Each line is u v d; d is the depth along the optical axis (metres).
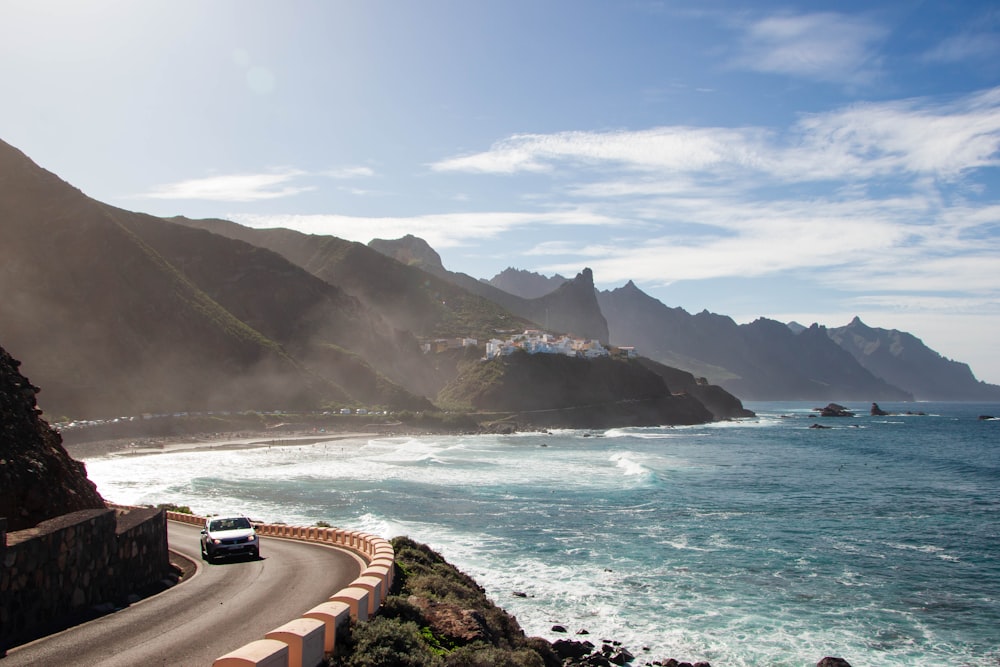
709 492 62.84
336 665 10.98
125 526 18.56
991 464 93.50
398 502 53.62
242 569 22.14
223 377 132.25
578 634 26.98
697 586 32.91
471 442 123.50
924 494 63.91
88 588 15.87
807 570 35.88
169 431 108.69
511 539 41.62
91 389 108.44
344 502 52.91
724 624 28.17
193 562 24.19
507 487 63.16
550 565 36.03
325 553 25.80
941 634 27.27
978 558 38.75
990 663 24.73
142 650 12.39
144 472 71.19
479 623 17.58
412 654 12.09
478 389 183.00
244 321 167.25
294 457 89.56
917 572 35.72
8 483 17.89
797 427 190.25
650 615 29.09
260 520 44.16
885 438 146.12
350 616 12.84
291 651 10.05
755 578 34.41
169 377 124.06
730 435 153.50
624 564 36.50
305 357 165.62
